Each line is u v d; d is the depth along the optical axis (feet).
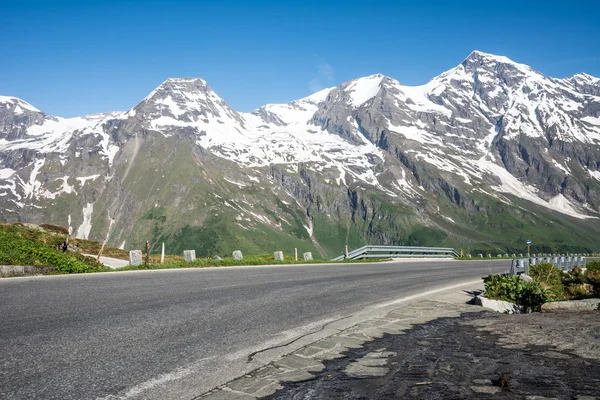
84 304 31.30
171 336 23.81
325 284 51.83
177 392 15.99
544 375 16.46
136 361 19.30
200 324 26.94
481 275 75.87
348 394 15.39
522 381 15.78
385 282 58.08
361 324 28.99
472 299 41.98
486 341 23.25
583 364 17.84
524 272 66.44
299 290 45.11
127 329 24.77
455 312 35.12
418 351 21.43
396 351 21.62
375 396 14.96
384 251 140.67
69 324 25.26
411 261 132.36
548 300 41.57
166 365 18.95
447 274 76.33
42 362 18.57
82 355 19.75
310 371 18.65
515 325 27.99
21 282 41.19
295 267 80.79
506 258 219.41
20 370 17.52
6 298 32.24
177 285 44.21
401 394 14.98
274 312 32.17
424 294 46.93
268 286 47.01
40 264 56.85
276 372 18.49
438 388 15.40
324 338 24.80
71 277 47.21
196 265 75.92
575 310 35.88
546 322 28.58
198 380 17.30
